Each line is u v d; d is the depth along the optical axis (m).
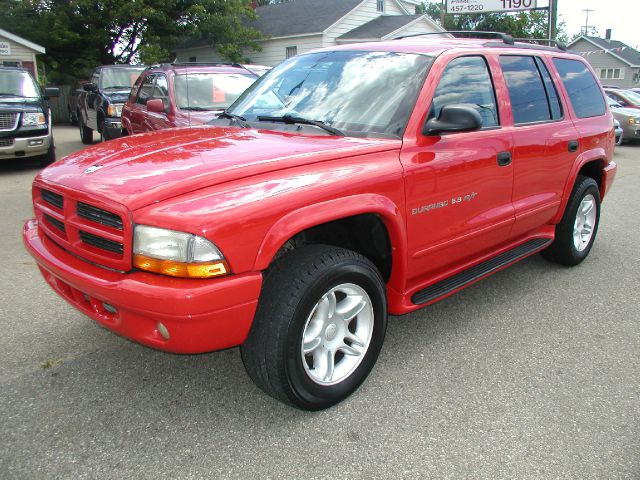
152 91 8.17
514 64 4.12
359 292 2.93
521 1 20.36
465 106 3.08
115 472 2.41
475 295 4.51
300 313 2.60
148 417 2.81
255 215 2.41
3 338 3.59
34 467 2.43
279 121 3.53
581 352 3.56
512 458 2.54
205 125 3.88
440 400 2.99
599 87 5.27
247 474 2.42
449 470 2.46
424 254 3.31
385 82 3.44
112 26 23.69
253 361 2.66
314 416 2.84
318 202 2.62
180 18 24.50
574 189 4.82
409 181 3.06
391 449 2.59
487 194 3.68
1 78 10.33
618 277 4.97
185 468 2.45
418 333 3.80
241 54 25.64
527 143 3.97
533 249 4.47
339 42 25.39
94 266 2.60
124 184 2.54
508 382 3.18
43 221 3.07
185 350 2.44
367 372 3.06
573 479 2.41
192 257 2.30
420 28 26.45
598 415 2.87
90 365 3.29
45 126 10.05
